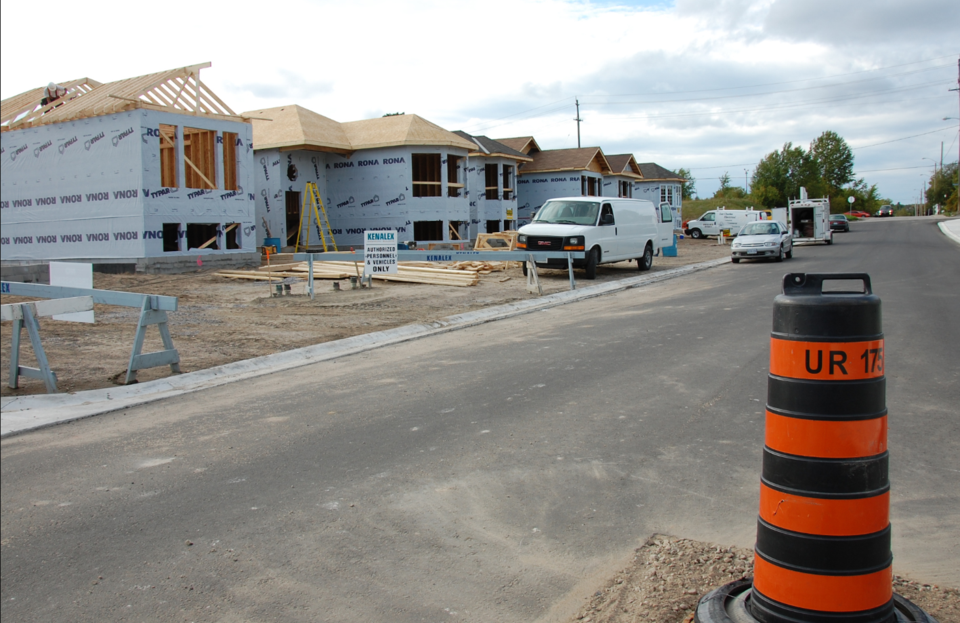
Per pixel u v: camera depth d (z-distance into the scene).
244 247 25.02
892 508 4.46
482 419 6.49
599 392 7.40
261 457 5.59
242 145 24.78
